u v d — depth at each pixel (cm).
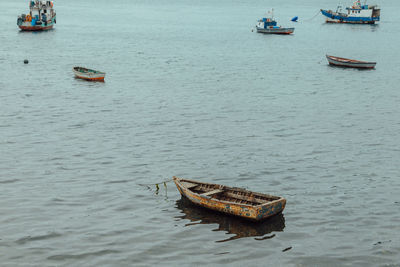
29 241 2569
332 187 3431
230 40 14238
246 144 4441
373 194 3303
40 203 3058
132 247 2538
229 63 9788
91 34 14688
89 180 3481
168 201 3142
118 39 13612
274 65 9688
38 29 14750
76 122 5053
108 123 5047
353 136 4762
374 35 16362
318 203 3142
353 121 5347
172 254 2477
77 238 2617
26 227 2727
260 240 2636
